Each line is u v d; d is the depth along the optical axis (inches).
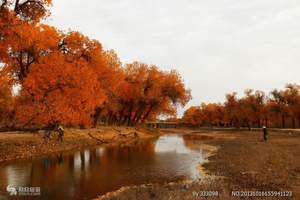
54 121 1197.7
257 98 4202.8
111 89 2391.7
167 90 3412.9
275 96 4072.3
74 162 1132.5
